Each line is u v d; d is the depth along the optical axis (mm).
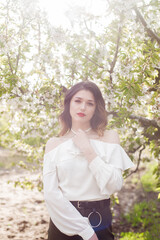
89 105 2061
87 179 1905
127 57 2762
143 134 3309
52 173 1939
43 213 5430
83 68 2930
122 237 4070
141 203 5180
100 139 2057
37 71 3059
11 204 5992
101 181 1829
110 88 2828
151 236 3791
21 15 2832
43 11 2861
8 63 2789
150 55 2734
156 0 2646
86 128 2133
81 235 1797
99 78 2916
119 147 2045
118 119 2822
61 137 2107
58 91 2867
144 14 2762
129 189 6289
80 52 2789
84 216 1874
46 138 3594
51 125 3244
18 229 4531
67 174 1916
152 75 2891
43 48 3070
